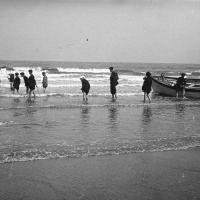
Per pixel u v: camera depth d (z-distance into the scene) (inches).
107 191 247.3
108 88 1225.4
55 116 575.2
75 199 233.3
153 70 3661.4
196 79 1120.8
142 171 290.0
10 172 277.1
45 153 329.7
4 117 553.6
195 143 384.8
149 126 500.7
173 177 278.7
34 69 2527.1
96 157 322.3
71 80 1571.1
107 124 510.6
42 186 252.7
